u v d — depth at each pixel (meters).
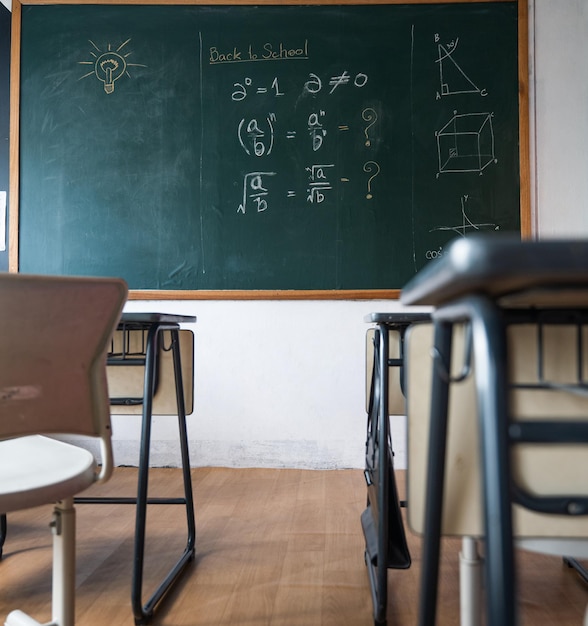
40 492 0.90
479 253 0.40
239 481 2.87
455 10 3.12
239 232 3.15
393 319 1.44
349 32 3.14
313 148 3.15
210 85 3.17
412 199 3.12
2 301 0.82
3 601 1.57
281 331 3.17
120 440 3.21
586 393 0.56
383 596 1.41
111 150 3.19
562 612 1.50
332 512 2.36
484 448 0.48
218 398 3.18
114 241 3.18
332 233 3.13
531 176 3.11
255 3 3.15
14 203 3.19
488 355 0.49
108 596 1.60
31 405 0.88
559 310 0.70
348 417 3.15
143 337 2.05
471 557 0.83
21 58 3.21
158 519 2.27
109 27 3.20
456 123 3.12
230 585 1.66
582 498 0.65
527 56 3.10
